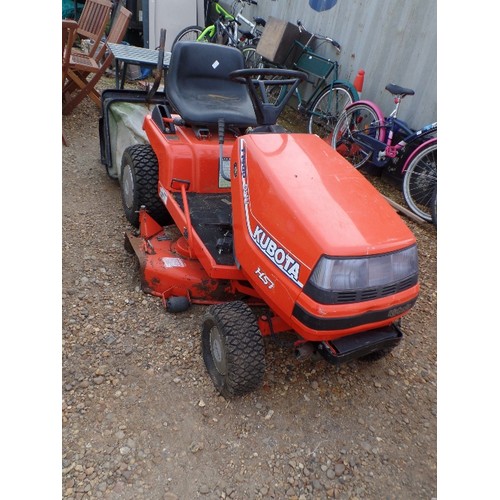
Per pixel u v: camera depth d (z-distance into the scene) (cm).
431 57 468
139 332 266
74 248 331
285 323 230
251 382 214
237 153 231
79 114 568
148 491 189
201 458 205
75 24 480
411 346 294
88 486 188
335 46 596
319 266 178
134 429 212
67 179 426
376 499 199
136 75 724
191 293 282
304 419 230
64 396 223
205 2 940
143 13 824
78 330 262
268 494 195
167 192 296
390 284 191
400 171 511
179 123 321
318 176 209
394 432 232
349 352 198
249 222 216
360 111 554
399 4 497
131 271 317
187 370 246
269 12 753
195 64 317
